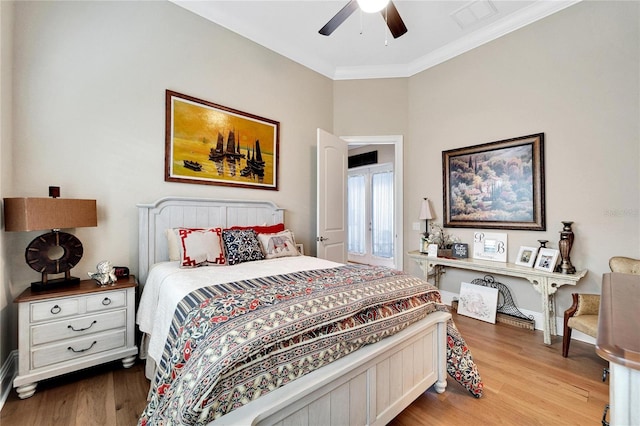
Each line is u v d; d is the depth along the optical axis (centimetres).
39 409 165
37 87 208
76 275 223
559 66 276
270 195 344
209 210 285
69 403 171
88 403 171
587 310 226
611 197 248
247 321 112
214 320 115
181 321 132
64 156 218
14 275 200
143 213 246
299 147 375
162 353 138
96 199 231
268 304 126
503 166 313
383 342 144
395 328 150
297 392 106
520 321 293
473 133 339
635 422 55
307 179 384
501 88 316
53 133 214
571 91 269
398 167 406
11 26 196
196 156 283
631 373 56
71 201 196
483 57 330
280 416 104
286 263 240
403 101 405
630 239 239
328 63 399
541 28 287
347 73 414
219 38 302
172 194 269
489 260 319
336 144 384
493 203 321
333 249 376
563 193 274
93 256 230
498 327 294
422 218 371
